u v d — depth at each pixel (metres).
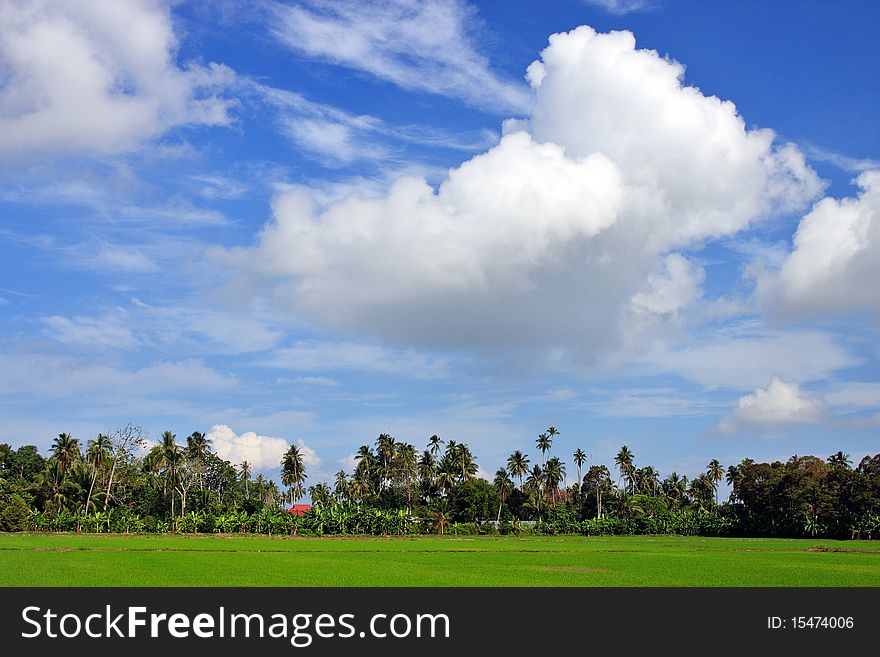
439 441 179.12
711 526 145.75
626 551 91.00
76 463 135.88
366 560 72.62
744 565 69.94
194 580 52.91
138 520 124.44
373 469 172.00
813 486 127.50
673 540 124.94
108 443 136.38
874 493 119.62
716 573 61.94
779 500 134.00
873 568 67.06
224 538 111.88
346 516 131.75
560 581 55.19
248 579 54.00
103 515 125.56
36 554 73.31
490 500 169.62
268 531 127.25
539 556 80.62
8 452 158.50
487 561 72.94
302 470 159.38
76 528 121.50
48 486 133.12
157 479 150.00
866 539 124.88
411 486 170.00
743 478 143.50
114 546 86.88
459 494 167.38
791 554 85.94
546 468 182.00
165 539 105.19
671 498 191.62
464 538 127.81
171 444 141.00
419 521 143.00
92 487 134.00
